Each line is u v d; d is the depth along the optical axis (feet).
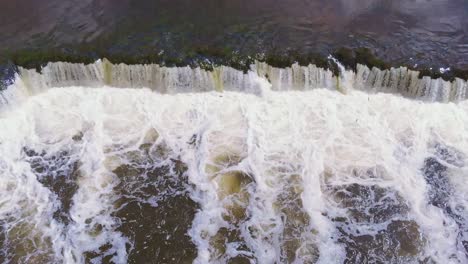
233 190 41.68
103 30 52.13
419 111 47.11
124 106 47.93
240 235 38.65
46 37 51.13
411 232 38.81
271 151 44.32
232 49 49.29
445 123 46.24
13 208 40.34
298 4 56.29
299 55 48.47
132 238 38.60
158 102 48.26
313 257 37.19
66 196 41.29
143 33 51.62
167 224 39.52
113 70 48.91
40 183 42.14
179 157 44.19
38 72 48.14
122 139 45.44
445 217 39.83
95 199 41.09
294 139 45.06
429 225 39.24
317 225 39.14
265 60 48.34
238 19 53.67
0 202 40.70
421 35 51.83
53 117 46.88
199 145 45.01
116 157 44.11
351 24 53.36
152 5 55.98
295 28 52.49
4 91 45.93
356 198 40.96
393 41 50.80
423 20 54.24
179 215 40.09
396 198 40.98
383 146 44.57
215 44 49.93
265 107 47.42
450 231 38.93
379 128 45.85
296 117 46.62
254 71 48.39
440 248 37.86
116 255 37.50
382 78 47.98
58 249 37.70
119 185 42.14
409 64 47.42
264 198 40.98
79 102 48.11
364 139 45.03
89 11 55.16
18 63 47.73
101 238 38.50
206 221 39.60
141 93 48.96
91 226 39.27
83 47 49.57
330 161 43.47
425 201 40.88
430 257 37.32
